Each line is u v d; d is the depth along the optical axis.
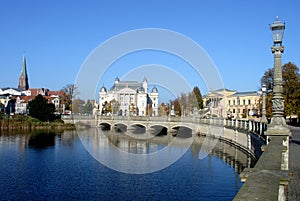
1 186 28.45
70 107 109.62
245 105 117.38
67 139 69.44
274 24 16.55
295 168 19.66
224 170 33.72
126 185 27.81
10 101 162.62
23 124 96.31
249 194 4.50
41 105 104.38
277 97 16.83
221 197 24.38
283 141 15.09
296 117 80.69
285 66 72.25
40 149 53.06
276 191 4.75
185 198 23.62
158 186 27.39
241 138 48.72
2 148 54.44
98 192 26.33
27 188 27.84
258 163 7.31
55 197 25.23
